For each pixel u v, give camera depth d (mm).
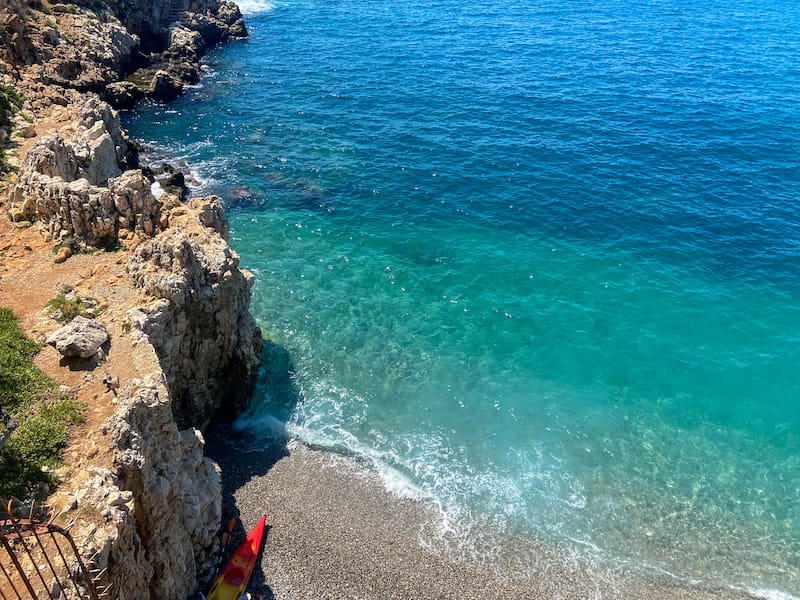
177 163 63312
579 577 29703
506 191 59625
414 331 43531
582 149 66938
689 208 57156
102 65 75750
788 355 42531
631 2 130625
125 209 34375
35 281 31016
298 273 48344
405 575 28953
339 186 60406
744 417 38375
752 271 49781
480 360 41562
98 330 26859
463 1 131750
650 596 29188
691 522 32438
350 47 101625
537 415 37969
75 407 24000
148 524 22891
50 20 73688
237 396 36062
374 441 35625
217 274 32344
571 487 33875
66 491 20906
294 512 31047
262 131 71562
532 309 45875
